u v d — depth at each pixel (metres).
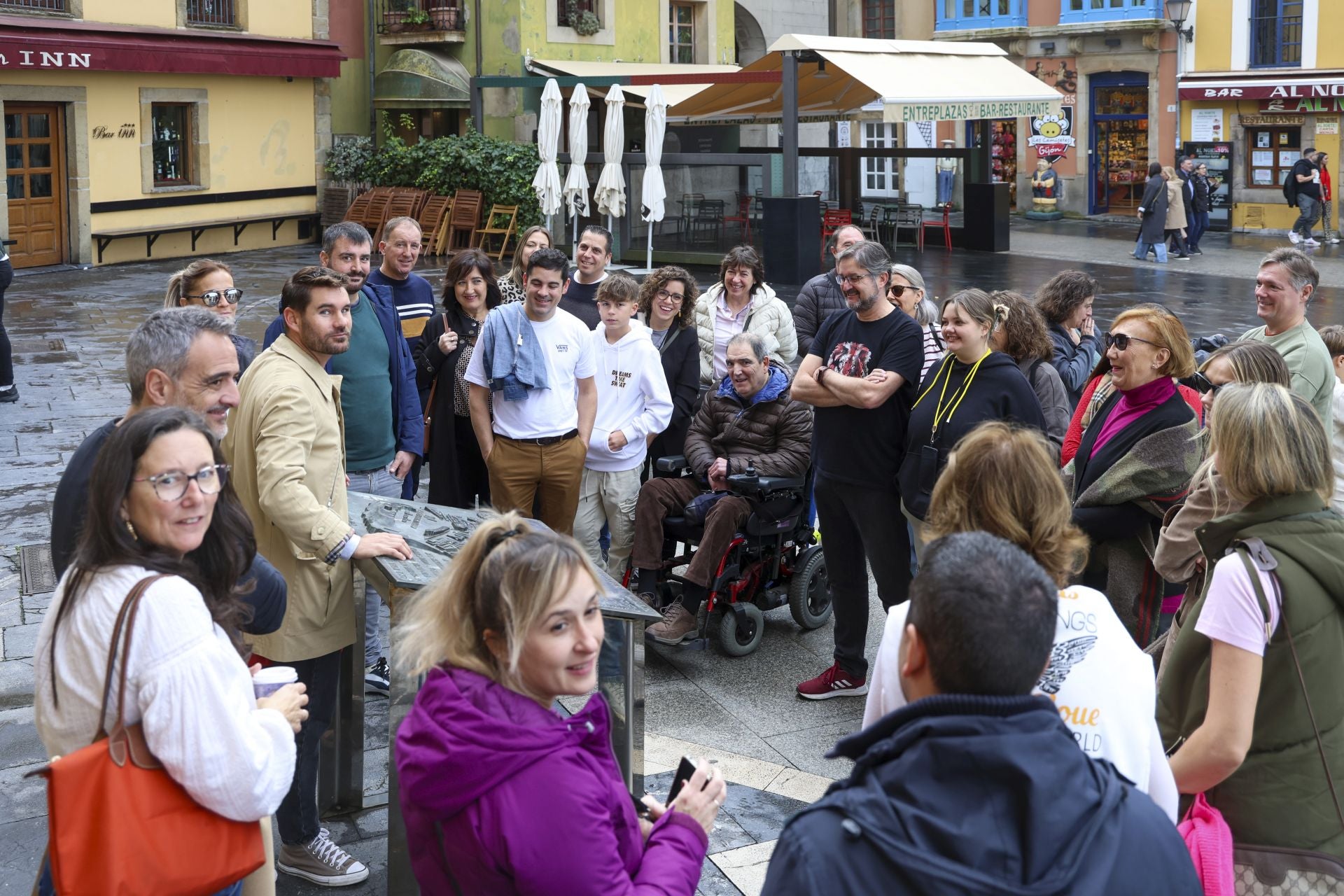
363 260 5.32
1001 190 23.30
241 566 2.69
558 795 2.18
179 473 2.46
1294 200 24.94
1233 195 27.59
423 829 2.27
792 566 6.14
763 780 4.64
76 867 2.28
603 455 6.20
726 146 24.66
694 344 6.63
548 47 24.48
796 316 7.71
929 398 4.92
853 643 5.44
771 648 6.07
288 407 3.84
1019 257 22.58
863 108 22.86
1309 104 26.20
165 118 22.22
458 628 2.35
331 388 4.06
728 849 4.12
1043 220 29.83
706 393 6.81
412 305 6.52
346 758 4.21
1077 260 22.11
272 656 3.85
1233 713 2.68
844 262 5.16
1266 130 27.06
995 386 4.80
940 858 1.73
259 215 23.64
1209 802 2.88
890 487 5.20
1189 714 2.90
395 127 25.97
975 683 1.84
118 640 2.36
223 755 2.37
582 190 19.34
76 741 2.43
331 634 3.92
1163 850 1.83
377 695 5.33
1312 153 25.61
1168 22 27.72
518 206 22.30
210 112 22.59
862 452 5.19
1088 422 4.87
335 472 4.03
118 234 21.20
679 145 24.12
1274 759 2.78
